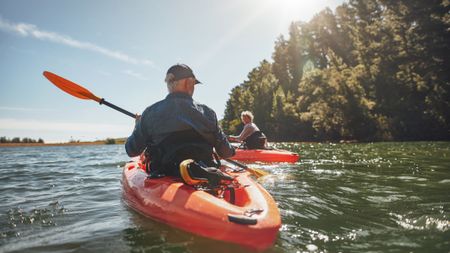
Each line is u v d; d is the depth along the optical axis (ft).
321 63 166.20
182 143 9.96
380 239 7.81
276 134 126.21
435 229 8.48
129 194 11.40
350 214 10.03
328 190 13.74
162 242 7.76
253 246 7.04
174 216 8.41
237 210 7.75
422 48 85.61
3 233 8.74
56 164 31.50
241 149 26.50
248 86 194.39
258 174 14.02
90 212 10.83
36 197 13.69
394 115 90.02
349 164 23.53
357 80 99.55
